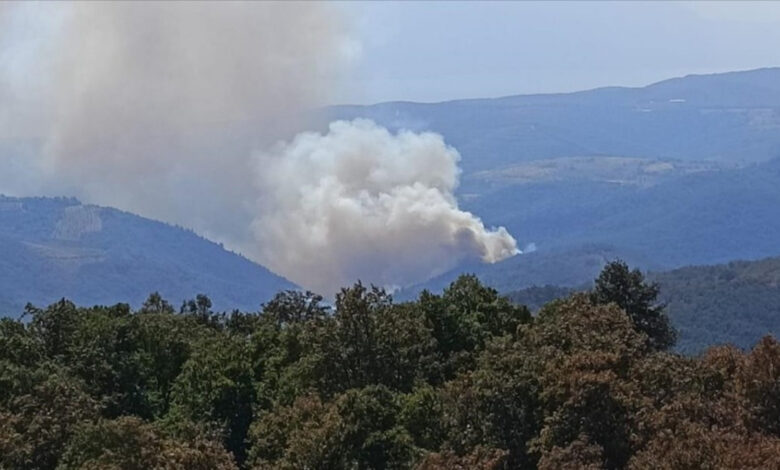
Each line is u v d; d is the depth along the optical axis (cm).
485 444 5147
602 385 4847
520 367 5372
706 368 5450
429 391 5788
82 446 4966
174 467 4638
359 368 6450
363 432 5409
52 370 6500
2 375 5925
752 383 4978
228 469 4831
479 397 5216
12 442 5138
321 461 5238
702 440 4353
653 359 5522
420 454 5191
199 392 6756
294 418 5669
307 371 6481
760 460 4134
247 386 6750
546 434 4856
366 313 6538
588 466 4441
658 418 4797
